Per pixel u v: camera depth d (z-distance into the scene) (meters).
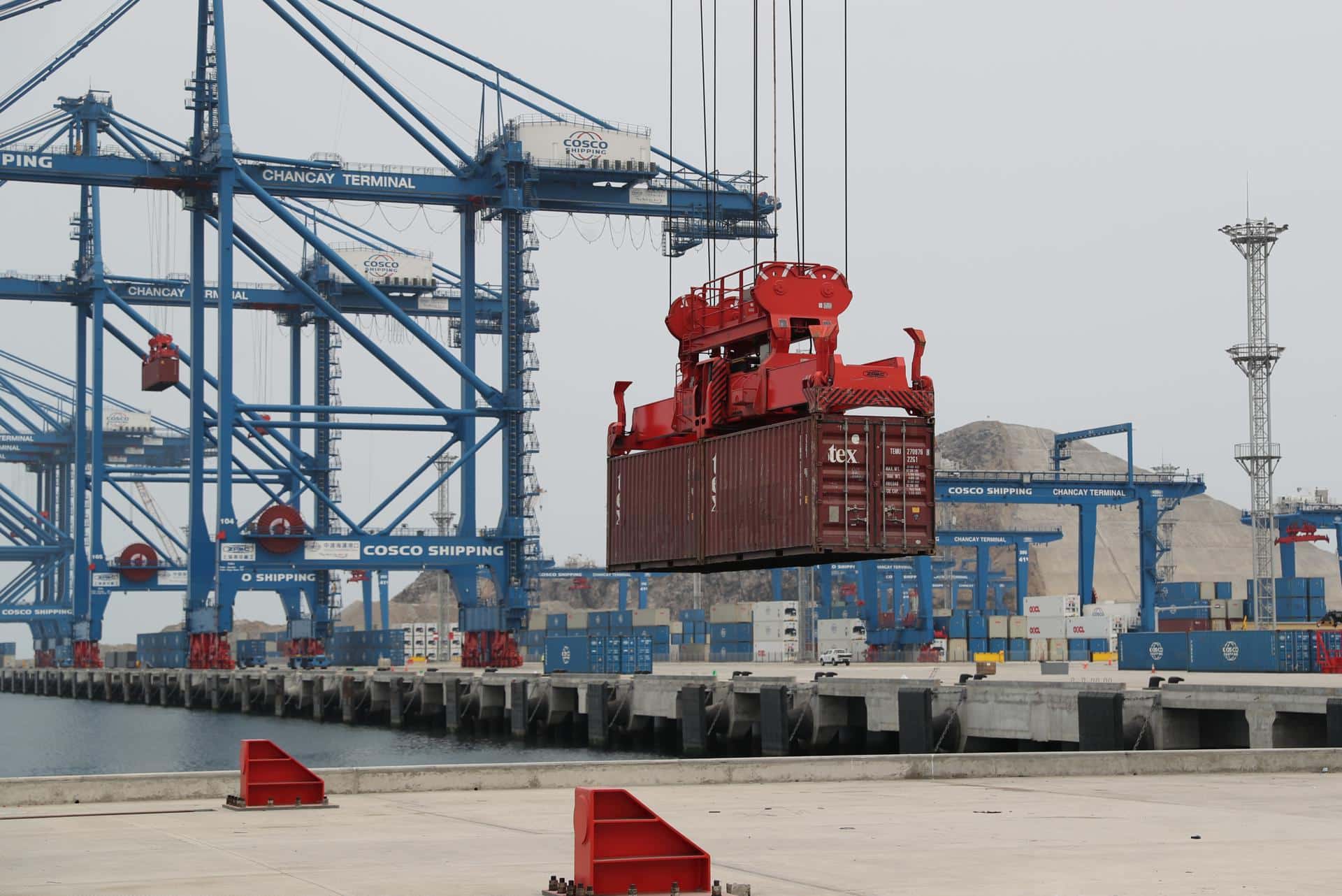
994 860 41.59
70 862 42.19
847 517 80.50
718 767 64.62
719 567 91.19
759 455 84.88
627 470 98.56
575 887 36.38
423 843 45.88
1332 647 181.00
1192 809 53.19
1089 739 103.81
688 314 92.25
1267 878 38.28
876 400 80.38
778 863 41.25
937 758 66.56
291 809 55.22
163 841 46.53
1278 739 96.88
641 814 37.78
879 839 46.00
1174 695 104.31
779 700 136.00
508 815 53.38
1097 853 42.75
